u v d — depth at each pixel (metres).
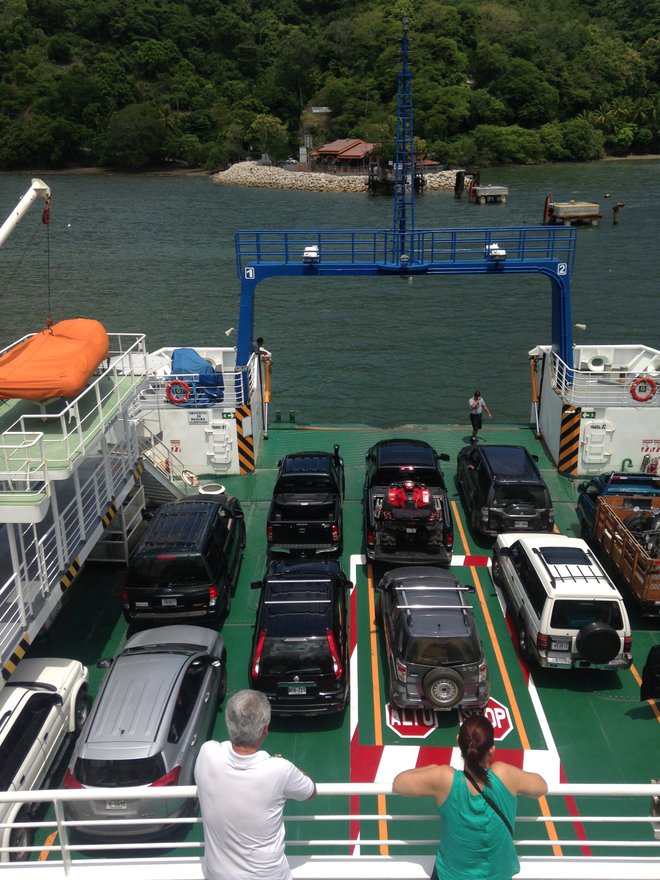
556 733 11.12
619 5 159.50
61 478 10.16
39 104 132.62
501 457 16.58
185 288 50.22
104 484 13.05
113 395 13.41
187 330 41.31
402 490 14.45
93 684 12.13
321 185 112.25
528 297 47.69
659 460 19.09
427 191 109.75
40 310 45.59
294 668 10.59
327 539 15.07
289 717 11.44
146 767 8.60
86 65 146.38
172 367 19.95
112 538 15.56
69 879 5.10
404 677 10.87
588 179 106.62
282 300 48.62
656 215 78.38
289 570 12.40
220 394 19.52
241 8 165.62
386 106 126.62
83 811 8.62
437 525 14.59
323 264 19.80
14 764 8.79
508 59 127.75
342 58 138.12
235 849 4.46
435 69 127.31
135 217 83.12
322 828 9.45
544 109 126.25
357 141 119.75
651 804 9.81
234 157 129.62
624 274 53.50
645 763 10.55
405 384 33.25
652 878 5.06
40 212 86.50
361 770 10.39
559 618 11.56
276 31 160.50
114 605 14.41
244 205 93.50
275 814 4.49
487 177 110.38
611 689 12.09
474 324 42.25
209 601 12.76
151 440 19.11
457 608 11.27
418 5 143.12
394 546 14.65
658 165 121.25
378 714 11.49
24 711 9.38
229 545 14.35
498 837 4.30
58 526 10.98
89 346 12.16
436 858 4.74
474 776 4.34
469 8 137.12
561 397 19.30
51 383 10.77
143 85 142.88
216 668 10.85
